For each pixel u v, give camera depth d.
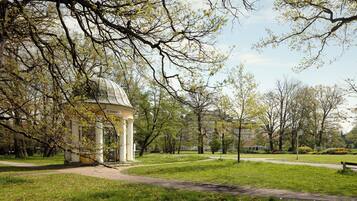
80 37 8.07
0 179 21.33
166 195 15.09
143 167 32.25
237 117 33.91
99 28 6.48
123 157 36.34
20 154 52.41
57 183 20.30
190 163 35.59
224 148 72.44
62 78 7.18
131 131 39.88
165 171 27.34
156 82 6.94
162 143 79.69
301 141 74.62
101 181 21.50
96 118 7.24
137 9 6.04
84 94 7.43
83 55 7.91
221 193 15.90
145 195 15.20
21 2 6.36
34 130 6.47
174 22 6.55
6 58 7.62
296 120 72.94
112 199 14.19
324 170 24.56
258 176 22.31
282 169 25.97
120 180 22.16
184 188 17.98
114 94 36.44
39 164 37.84
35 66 7.77
